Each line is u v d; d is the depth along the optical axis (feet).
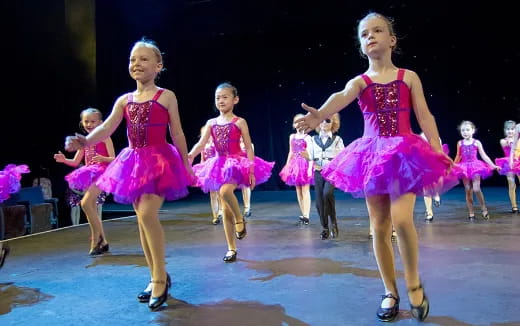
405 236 7.18
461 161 20.40
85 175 13.80
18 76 26.76
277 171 46.11
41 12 27.30
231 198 12.52
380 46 7.70
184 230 19.11
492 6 36.22
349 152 7.87
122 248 15.19
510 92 39.32
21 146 27.68
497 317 7.57
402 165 7.03
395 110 7.57
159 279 8.71
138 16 34.50
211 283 10.29
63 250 14.99
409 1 35.42
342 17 37.01
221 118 13.42
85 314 8.40
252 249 14.34
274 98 45.21
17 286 10.47
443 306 8.20
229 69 44.96
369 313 7.97
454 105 40.91
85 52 29.84
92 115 14.65
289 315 7.98
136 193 8.41
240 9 37.68
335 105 7.53
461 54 40.04
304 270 11.29
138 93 9.24
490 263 11.46
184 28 39.24
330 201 15.96
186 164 9.39
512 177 21.74
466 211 22.72
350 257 12.72
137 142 8.94
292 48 43.73
